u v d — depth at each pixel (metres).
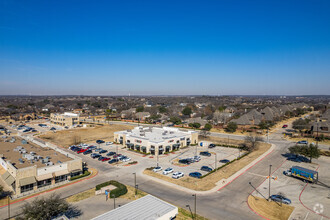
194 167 63.47
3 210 40.06
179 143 84.88
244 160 69.00
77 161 55.69
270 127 128.75
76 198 44.53
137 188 48.91
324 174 57.44
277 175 56.41
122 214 32.22
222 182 51.84
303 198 44.09
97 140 96.88
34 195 46.03
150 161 69.25
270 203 42.06
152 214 32.19
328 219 36.59
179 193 46.28
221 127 126.19
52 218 34.50
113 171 60.34
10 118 172.00
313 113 190.88
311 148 66.12
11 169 49.47
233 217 37.22
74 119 146.38
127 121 163.75
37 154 62.12
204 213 38.34
